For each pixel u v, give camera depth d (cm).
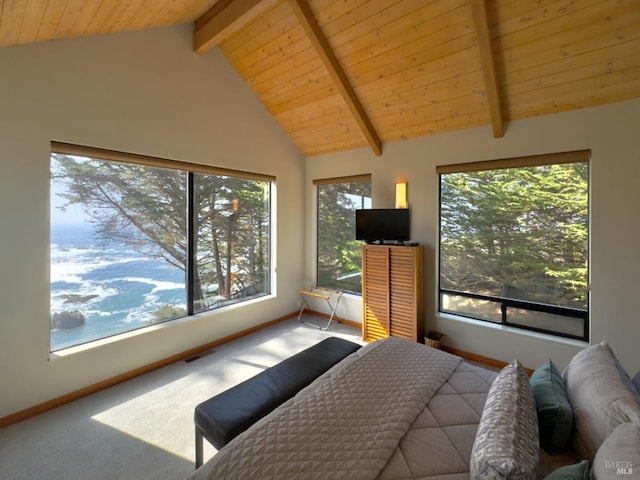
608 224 249
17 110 218
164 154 301
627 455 81
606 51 221
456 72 275
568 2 207
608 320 251
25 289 225
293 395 187
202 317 340
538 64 244
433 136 339
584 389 128
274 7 294
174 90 308
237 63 359
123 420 224
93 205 268
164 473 178
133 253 294
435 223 342
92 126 253
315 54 316
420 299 340
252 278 408
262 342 363
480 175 320
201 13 304
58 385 241
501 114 282
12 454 191
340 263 439
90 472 178
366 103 341
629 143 239
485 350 312
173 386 269
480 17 220
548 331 288
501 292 313
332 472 111
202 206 348
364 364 186
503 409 114
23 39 213
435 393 163
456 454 123
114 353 272
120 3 220
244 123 378
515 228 303
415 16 250
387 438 127
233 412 167
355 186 418
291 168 444
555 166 279
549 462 121
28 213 225
